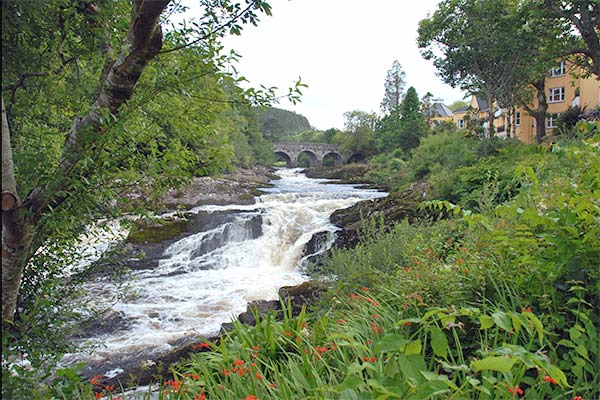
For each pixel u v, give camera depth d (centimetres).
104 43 307
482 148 1809
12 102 263
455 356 292
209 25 301
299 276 1223
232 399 258
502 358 159
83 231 321
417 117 5259
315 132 10600
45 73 268
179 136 352
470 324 308
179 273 1237
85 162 227
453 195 1383
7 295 206
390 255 572
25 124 296
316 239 1369
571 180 385
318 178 4250
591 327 262
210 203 1827
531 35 1853
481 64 2411
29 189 236
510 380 212
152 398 347
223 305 968
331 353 298
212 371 313
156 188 341
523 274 331
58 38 282
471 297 342
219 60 306
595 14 1606
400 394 170
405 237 629
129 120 274
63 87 309
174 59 311
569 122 2589
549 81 3728
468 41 2264
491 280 334
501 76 2325
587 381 255
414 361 176
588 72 1948
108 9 288
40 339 279
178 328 829
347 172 4188
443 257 533
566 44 1817
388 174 3372
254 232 1484
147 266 1254
